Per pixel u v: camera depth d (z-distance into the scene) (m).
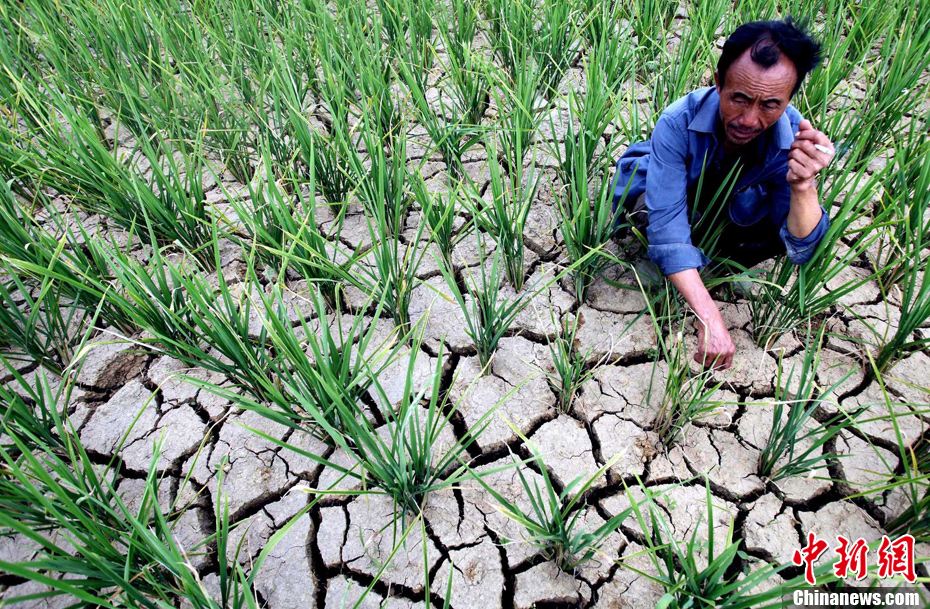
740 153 1.63
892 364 1.80
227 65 2.73
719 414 1.78
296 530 1.61
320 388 1.49
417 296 2.12
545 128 2.70
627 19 3.09
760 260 1.96
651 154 1.68
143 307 1.68
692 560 1.17
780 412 1.53
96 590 1.41
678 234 1.67
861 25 2.75
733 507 1.61
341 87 2.38
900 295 2.01
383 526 1.61
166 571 1.40
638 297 2.07
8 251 1.79
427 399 1.86
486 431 1.78
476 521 1.60
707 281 1.81
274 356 1.93
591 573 1.49
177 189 2.02
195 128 2.45
